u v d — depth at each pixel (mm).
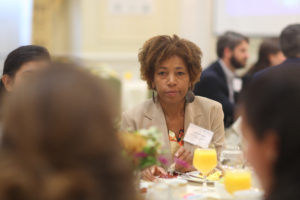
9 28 5199
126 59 6977
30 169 797
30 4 5266
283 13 6395
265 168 885
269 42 4113
